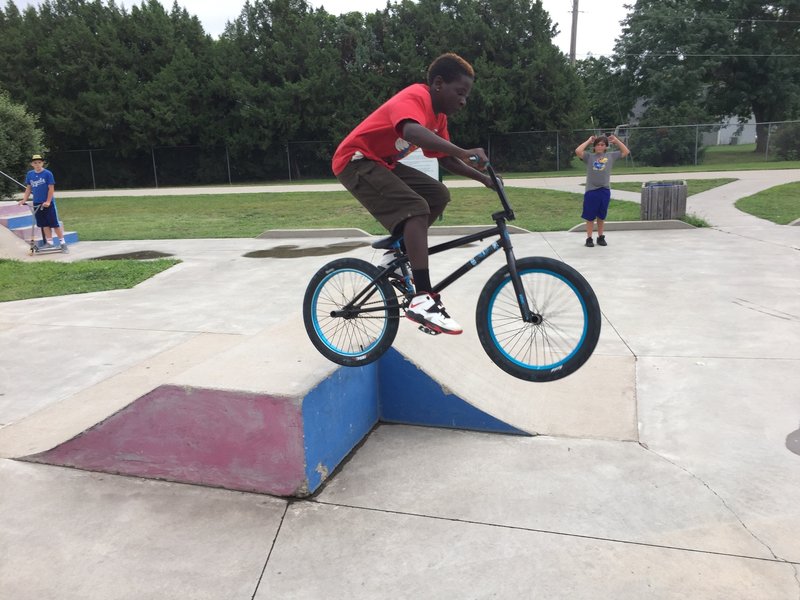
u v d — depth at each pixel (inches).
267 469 124.0
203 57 1331.2
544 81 1310.3
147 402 128.5
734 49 1489.9
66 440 136.2
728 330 219.3
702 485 123.9
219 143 1352.1
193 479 130.0
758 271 309.7
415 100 112.7
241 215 708.7
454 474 131.3
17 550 108.5
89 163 1354.6
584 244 415.8
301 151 1362.0
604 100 1615.4
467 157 108.2
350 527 113.2
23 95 1275.8
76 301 301.6
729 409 157.8
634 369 187.6
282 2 1352.1
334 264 131.6
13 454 141.6
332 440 133.4
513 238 454.0
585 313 111.3
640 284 294.0
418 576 99.7
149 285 336.5
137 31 1327.5
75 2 1401.3
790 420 150.3
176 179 1370.6
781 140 1298.0
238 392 121.7
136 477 133.2
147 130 1302.9
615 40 1600.6
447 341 181.5
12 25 1355.8
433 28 1322.6
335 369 134.6
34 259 451.2
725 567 99.4
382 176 118.5
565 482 126.6
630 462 134.0
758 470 129.0
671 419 154.3
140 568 103.3
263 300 291.4
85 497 125.3
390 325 126.9
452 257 386.9
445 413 154.6
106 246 506.3
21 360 211.9
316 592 96.9
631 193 721.0
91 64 1277.1
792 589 94.2
